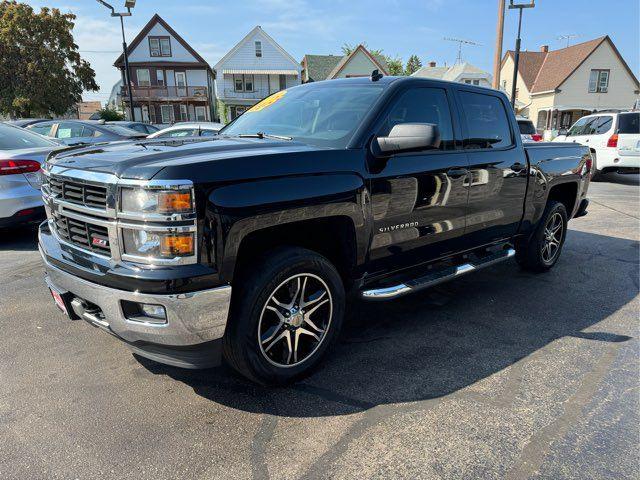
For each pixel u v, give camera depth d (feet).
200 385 9.01
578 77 122.31
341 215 8.85
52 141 20.68
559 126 131.75
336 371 9.56
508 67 143.23
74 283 7.91
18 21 109.29
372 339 11.04
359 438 7.54
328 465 6.93
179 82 133.08
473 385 9.10
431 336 11.22
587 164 16.66
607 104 124.67
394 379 9.29
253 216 7.54
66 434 7.56
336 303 9.26
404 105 10.34
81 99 125.49
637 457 7.15
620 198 32.42
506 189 12.98
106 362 9.84
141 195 6.89
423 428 7.80
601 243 20.26
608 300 13.67
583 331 11.57
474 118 12.11
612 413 8.25
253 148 8.57
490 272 16.24
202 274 7.09
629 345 10.84
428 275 11.28
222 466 6.89
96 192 7.48
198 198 6.99
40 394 8.66
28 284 14.43
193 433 7.62
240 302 7.84
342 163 8.85
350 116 9.96
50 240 9.16
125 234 7.18
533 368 9.77
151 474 6.72
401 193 9.92
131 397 8.60
